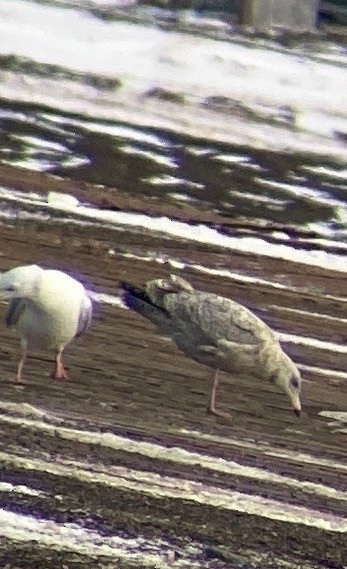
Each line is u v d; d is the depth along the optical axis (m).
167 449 10.69
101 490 9.73
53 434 10.53
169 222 17.11
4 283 10.96
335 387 12.82
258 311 14.55
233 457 10.81
